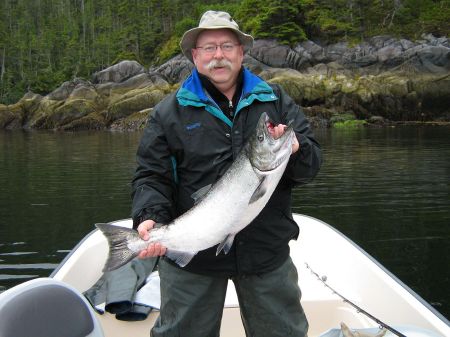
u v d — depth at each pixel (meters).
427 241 8.45
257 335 3.04
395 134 29.64
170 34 56.97
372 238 8.68
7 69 61.38
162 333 3.04
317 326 4.41
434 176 14.45
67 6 75.06
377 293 4.25
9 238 9.02
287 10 42.03
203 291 2.95
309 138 2.92
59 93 43.94
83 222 10.10
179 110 2.92
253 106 2.92
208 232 2.79
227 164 2.87
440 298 6.20
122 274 4.64
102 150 23.62
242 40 2.96
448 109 38.12
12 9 73.81
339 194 12.23
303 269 5.22
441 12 46.41
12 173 16.52
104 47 57.78
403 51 39.94
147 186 2.94
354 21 44.91
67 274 4.47
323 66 39.94
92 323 2.37
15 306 2.15
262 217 2.89
